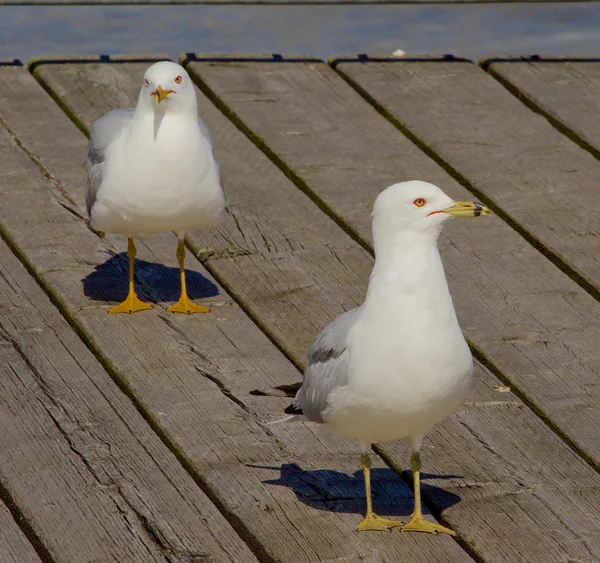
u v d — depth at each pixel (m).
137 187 11.78
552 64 18.45
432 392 8.58
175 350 11.62
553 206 14.65
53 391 10.82
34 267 13.00
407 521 9.27
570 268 13.41
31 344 11.58
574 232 14.10
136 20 23.42
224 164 15.30
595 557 8.88
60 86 16.91
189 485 9.58
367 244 13.70
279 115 16.50
